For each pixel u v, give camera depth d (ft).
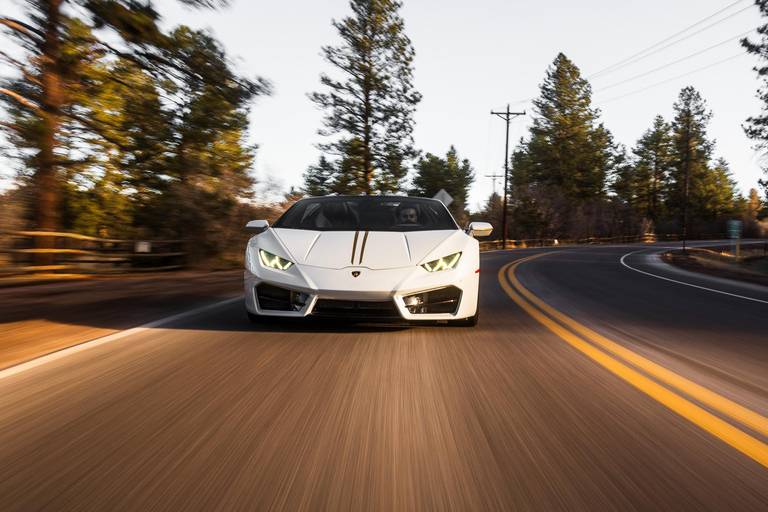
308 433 8.17
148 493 6.23
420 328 16.97
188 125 50.16
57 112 40.52
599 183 224.74
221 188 50.98
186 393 10.13
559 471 6.96
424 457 7.34
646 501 6.20
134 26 36.09
